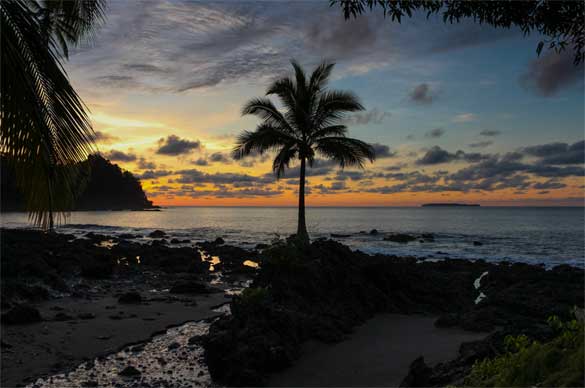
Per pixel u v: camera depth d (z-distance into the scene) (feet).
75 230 226.38
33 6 28.55
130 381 26.53
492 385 11.57
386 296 45.57
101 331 37.63
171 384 26.05
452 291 49.85
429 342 33.83
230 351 27.04
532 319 38.42
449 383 16.42
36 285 54.34
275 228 259.80
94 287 61.00
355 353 31.14
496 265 80.48
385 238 158.10
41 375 27.48
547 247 139.64
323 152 74.90
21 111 21.40
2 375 27.37
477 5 14.21
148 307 47.98
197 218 445.78
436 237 175.22
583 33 13.74
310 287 40.88
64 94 22.88
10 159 21.71
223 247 116.57
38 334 36.04
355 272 46.24
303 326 33.30
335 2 14.62
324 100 73.20
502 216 501.56
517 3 13.87
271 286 39.93
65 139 22.74
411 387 18.99
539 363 10.46
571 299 46.80
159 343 34.83
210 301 52.19
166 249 101.60
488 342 19.03
